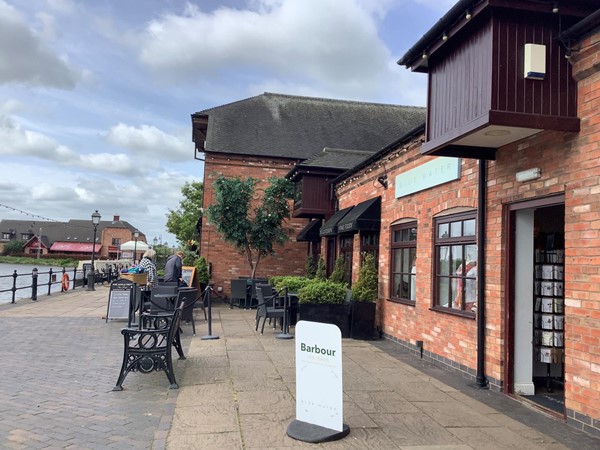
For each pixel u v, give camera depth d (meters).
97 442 4.31
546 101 5.10
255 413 5.11
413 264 9.19
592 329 4.70
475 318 6.72
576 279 4.92
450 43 5.96
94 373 6.70
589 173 4.82
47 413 5.04
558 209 6.71
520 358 6.19
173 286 11.01
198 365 7.25
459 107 5.74
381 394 6.02
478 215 6.61
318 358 4.67
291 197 16.22
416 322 8.58
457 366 7.15
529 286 6.25
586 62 4.91
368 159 10.80
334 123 21.02
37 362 7.23
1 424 4.69
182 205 30.25
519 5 5.01
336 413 4.53
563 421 5.09
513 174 6.01
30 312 12.95
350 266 12.90
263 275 17.95
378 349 9.00
